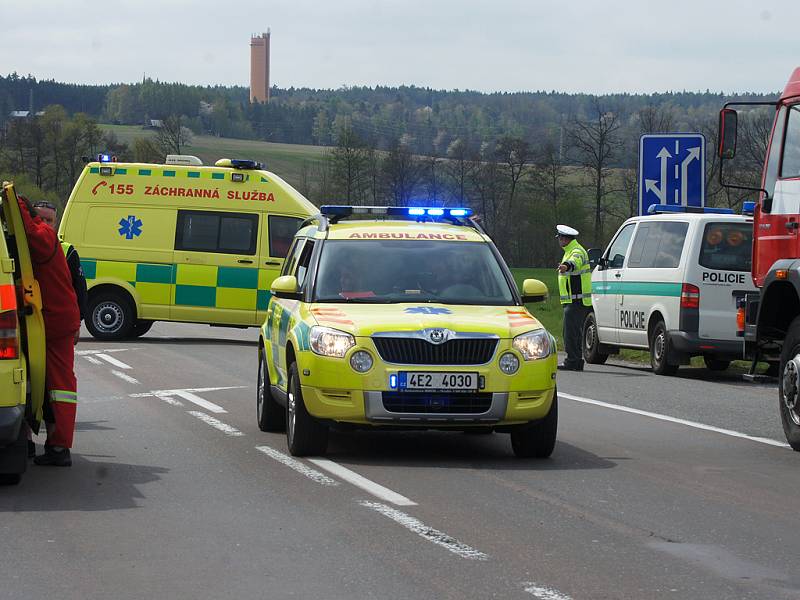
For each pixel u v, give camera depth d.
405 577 7.29
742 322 18.08
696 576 7.36
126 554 7.86
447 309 12.06
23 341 10.52
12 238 10.38
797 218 13.32
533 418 11.52
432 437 13.58
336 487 10.28
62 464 11.20
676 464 11.67
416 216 14.27
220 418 14.83
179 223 28.06
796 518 9.14
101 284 28.05
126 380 19.41
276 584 7.12
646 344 22.28
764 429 14.37
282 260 28.00
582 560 7.75
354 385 11.34
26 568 7.48
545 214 104.56
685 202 24.73
